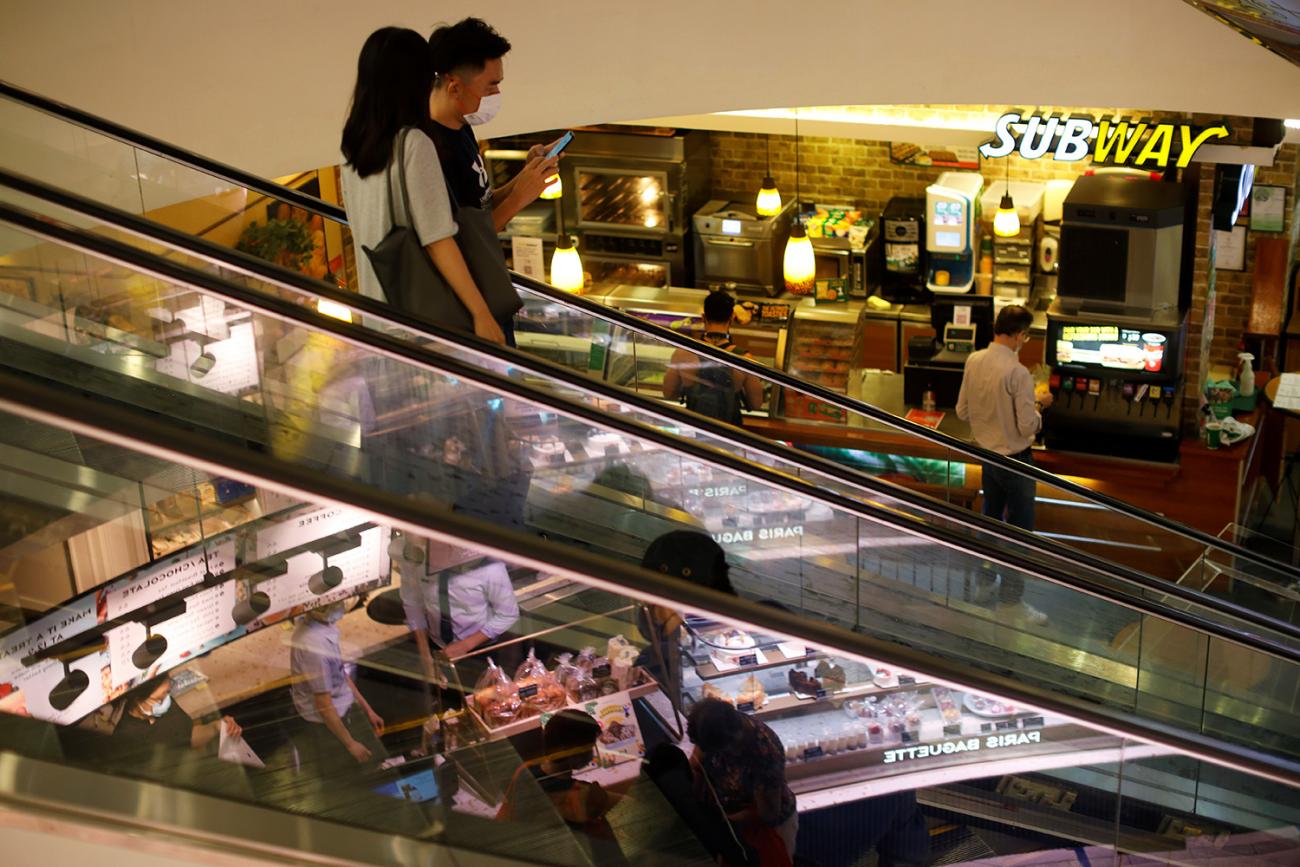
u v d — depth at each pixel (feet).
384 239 14.01
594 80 25.75
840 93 25.93
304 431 15.84
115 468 11.07
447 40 14.15
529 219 37.50
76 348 15.33
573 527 16.70
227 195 21.99
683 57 25.80
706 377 23.62
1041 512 30.30
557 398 15.19
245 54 23.26
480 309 14.38
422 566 10.76
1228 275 35.01
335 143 24.35
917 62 25.50
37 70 21.63
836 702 11.78
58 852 9.73
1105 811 13.83
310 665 10.91
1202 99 24.48
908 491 19.36
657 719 11.37
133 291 15.56
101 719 10.29
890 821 12.42
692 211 37.27
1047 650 19.66
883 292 36.14
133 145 19.34
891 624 18.60
